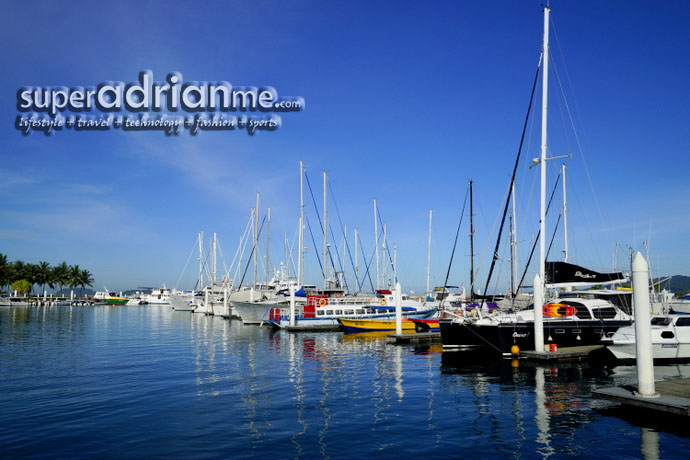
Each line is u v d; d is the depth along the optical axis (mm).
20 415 13680
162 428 12398
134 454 10430
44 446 10961
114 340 36688
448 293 46969
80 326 53250
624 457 10312
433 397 16188
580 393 16703
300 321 45656
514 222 39969
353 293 61500
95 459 10117
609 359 24250
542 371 21484
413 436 11805
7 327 51312
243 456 10336
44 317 74000
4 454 10422
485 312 29844
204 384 18406
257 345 33156
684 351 22625
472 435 11875
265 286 67500
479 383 18703
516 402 15406
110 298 142500
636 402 13062
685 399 12953
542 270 24406
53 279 138750
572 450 10750
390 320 43594
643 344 13523
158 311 101375
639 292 13672
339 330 45688
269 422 13016
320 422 13023
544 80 24109
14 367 22766
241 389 17453
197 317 75875
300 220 56969
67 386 17984
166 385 18188
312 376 20281
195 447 10914
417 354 28000
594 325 26375
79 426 12562
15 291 133875
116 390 17234
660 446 10961
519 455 10461
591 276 25781
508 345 25734
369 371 21641
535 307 24562
